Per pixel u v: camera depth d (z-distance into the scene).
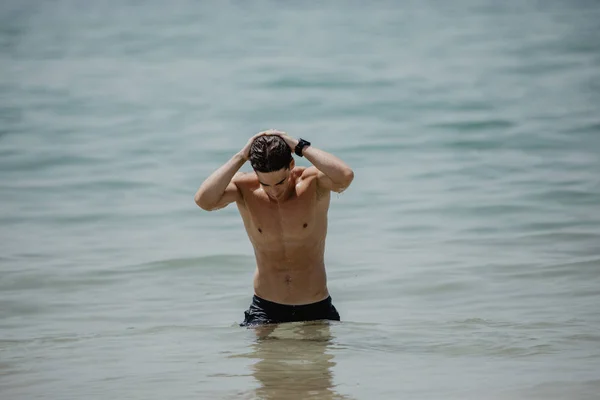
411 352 13.97
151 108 45.31
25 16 84.75
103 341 15.16
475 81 49.84
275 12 84.31
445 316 16.48
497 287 18.50
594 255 20.66
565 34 65.06
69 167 32.94
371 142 36.44
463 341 14.61
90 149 36.06
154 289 19.17
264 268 14.76
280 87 50.03
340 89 48.78
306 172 14.41
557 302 17.22
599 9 78.31
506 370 12.90
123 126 40.97
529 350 13.98
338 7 87.38
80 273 20.36
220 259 21.48
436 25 73.06
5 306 17.89
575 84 47.91
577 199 26.45
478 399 11.64
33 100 47.88
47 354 14.41
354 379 12.56
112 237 23.78
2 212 26.66
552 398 11.62
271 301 14.71
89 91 50.41
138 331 15.82
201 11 85.62
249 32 71.62
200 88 50.38
